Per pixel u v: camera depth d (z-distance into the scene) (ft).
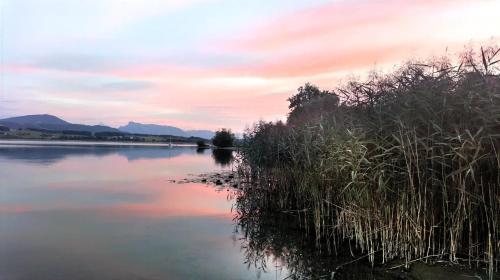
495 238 31.91
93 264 37.99
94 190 86.48
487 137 30.37
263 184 69.05
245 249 43.57
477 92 31.81
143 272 36.14
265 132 74.23
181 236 49.03
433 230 34.30
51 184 94.68
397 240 35.99
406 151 35.09
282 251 42.39
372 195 37.04
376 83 45.14
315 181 45.88
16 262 38.22
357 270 35.22
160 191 86.79
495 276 30.25
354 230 41.50
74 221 56.29
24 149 255.50
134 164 163.32
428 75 36.94
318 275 34.96
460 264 32.71
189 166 158.40
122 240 46.78
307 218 52.65
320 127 44.60
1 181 97.14
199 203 72.33
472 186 33.06
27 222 55.21
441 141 32.96
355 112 42.60
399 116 34.96
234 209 66.74
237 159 97.50
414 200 34.86
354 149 36.86
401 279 32.55
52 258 39.63
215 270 37.04
